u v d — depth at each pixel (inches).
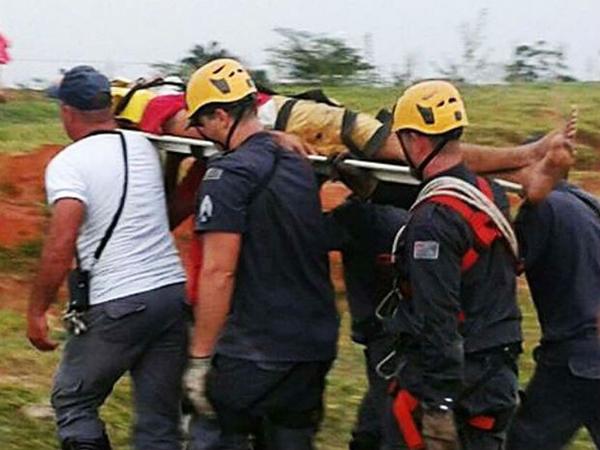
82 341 283.0
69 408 285.7
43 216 489.4
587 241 271.6
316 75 764.6
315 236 265.1
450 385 243.0
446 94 248.1
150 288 281.7
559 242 269.0
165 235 285.3
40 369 380.2
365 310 283.9
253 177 259.0
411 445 250.4
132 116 286.8
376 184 270.4
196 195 273.7
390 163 263.7
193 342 260.8
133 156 281.7
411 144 249.1
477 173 260.1
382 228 275.9
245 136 263.6
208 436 267.1
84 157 278.2
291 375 265.6
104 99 281.9
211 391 264.4
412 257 243.3
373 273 280.7
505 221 248.8
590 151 601.3
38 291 277.3
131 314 280.1
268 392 264.8
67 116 283.7
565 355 272.4
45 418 344.2
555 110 646.5
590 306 272.1
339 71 767.1
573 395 274.1
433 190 246.2
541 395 276.1
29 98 735.1
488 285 249.0
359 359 393.1
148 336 283.9
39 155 538.6
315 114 267.7
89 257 280.5
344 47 775.7
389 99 690.2
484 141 612.1
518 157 259.3
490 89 708.0
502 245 249.8
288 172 262.5
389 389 258.8
